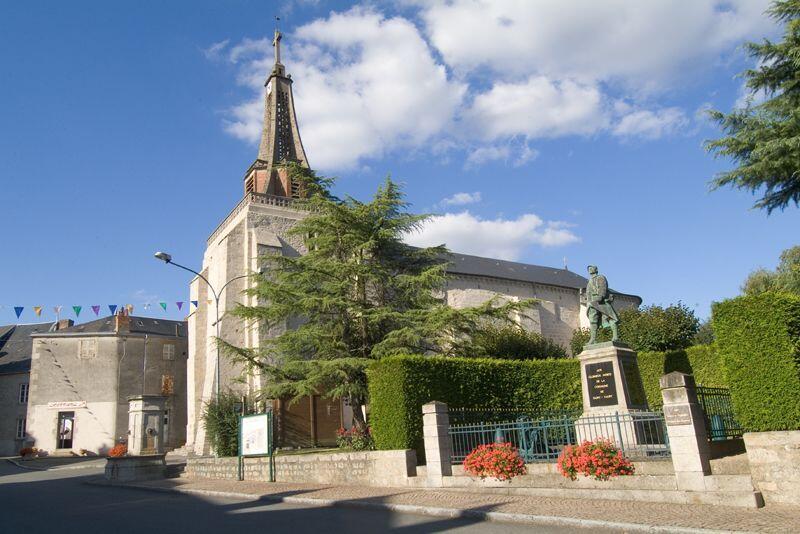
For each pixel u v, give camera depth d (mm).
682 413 9297
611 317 14703
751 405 9055
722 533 6863
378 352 19047
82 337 39062
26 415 39250
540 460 11898
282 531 8664
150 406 22016
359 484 14164
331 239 21625
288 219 32094
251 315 20078
